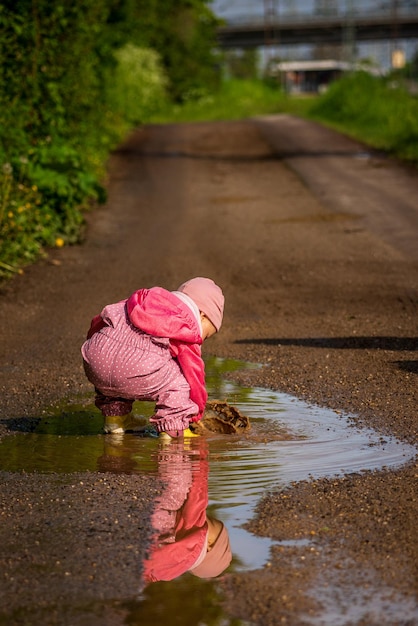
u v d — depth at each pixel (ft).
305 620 11.62
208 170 88.43
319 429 20.08
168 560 13.50
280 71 335.06
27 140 56.18
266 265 44.14
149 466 17.93
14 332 31.37
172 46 226.99
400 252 46.42
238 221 59.06
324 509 15.38
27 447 19.34
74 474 17.53
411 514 15.07
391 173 80.69
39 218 50.57
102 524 14.97
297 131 127.75
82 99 73.51
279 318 32.91
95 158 82.99
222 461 18.12
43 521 15.17
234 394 23.12
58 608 12.09
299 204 65.57
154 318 19.60
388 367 25.41
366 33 347.97
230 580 12.75
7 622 11.76
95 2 72.18
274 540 14.14
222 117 189.16
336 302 35.53
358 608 11.91
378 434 19.60
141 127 148.36
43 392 23.82
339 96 154.10
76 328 31.89
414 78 211.61
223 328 31.35
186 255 47.52
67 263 46.09
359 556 13.47
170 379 19.71
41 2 61.52
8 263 43.98
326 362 26.22
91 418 21.54
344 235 52.31
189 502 15.88
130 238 53.83
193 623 11.60
